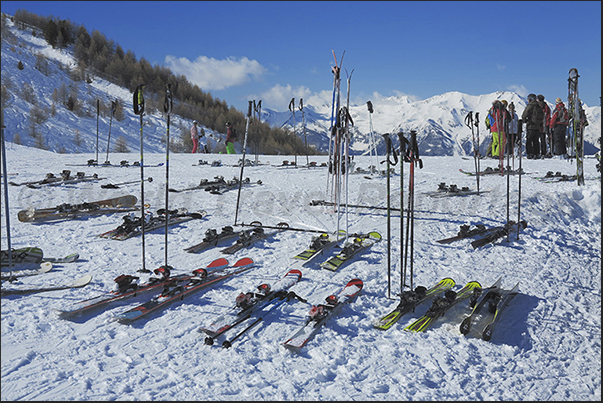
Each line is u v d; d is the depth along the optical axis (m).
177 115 73.06
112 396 4.56
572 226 13.20
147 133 64.75
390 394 4.87
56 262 8.30
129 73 81.62
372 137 12.32
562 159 25.36
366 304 7.25
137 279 7.12
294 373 5.18
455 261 9.53
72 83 72.12
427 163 24.89
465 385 5.20
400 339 6.16
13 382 4.73
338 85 11.64
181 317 6.46
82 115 62.25
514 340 6.48
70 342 5.62
